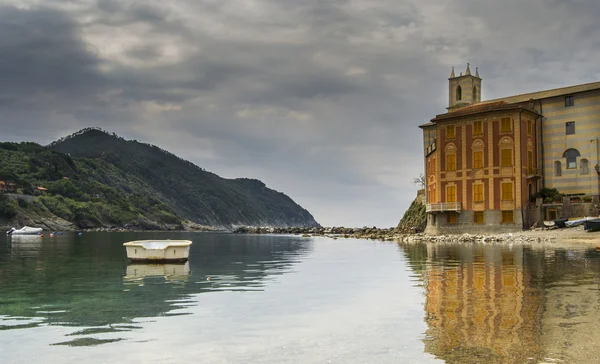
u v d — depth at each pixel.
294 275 29.28
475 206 79.31
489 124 78.69
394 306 18.20
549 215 75.50
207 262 39.69
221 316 17.02
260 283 25.61
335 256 45.22
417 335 13.81
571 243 54.91
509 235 67.38
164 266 36.09
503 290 20.92
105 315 17.30
